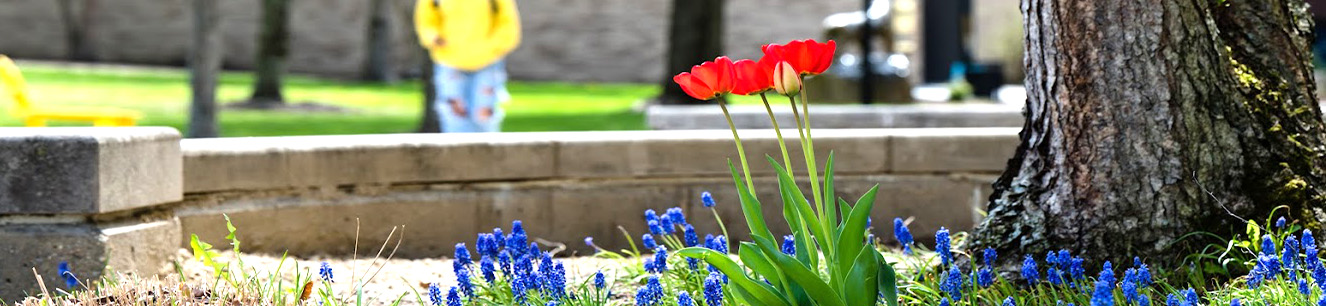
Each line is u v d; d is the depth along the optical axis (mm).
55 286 4715
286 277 5094
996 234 4340
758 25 27891
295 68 29703
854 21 15867
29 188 4680
